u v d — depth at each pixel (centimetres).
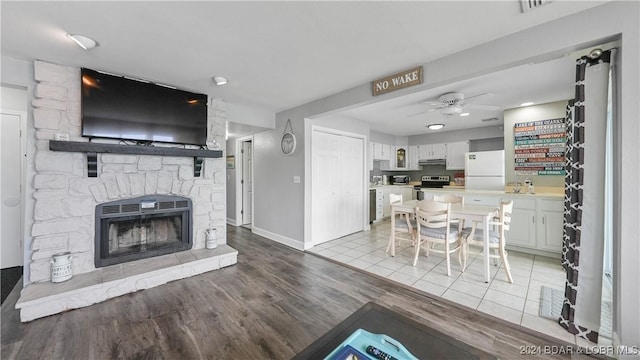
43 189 233
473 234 304
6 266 306
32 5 154
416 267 319
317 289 260
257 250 391
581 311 181
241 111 395
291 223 418
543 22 176
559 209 340
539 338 181
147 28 182
